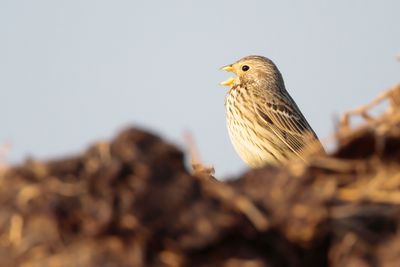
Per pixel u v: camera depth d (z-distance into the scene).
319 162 9.00
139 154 8.45
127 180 8.33
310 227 8.47
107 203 8.21
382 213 8.65
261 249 8.48
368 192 8.85
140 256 8.13
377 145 9.19
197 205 8.41
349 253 8.45
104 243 8.23
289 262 8.49
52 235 8.34
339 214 8.58
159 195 8.34
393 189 8.91
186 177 8.54
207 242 8.26
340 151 9.24
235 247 8.39
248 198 8.65
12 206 8.52
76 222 8.35
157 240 8.23
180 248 8.22
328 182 8.90
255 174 8.95
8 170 8.77
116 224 8.20
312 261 8.62
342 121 10.59
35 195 8.47
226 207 8.49
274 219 8.54
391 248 8.45
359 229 8.54
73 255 8.23
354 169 9.09
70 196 8.38
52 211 8.32
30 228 8.43
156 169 8.45
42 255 8.32
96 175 8.34
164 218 8.27
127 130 8.60
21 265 8.35
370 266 8.38
